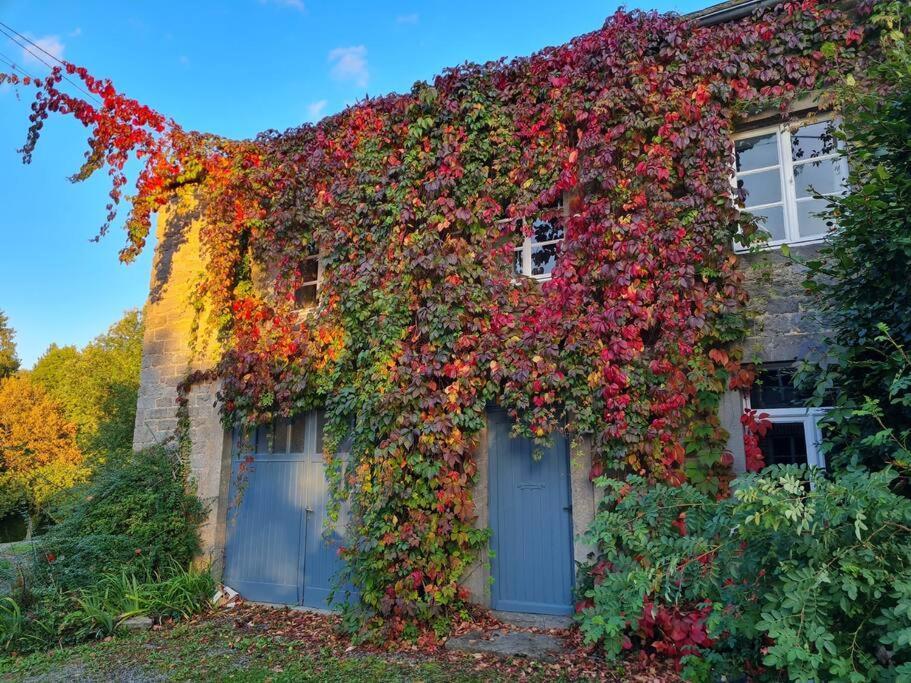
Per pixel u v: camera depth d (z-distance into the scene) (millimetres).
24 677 5020
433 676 4613
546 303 5965
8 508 19656
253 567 7414
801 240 5500
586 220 5910
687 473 5219
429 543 5734
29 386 22984
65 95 7516
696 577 3449
